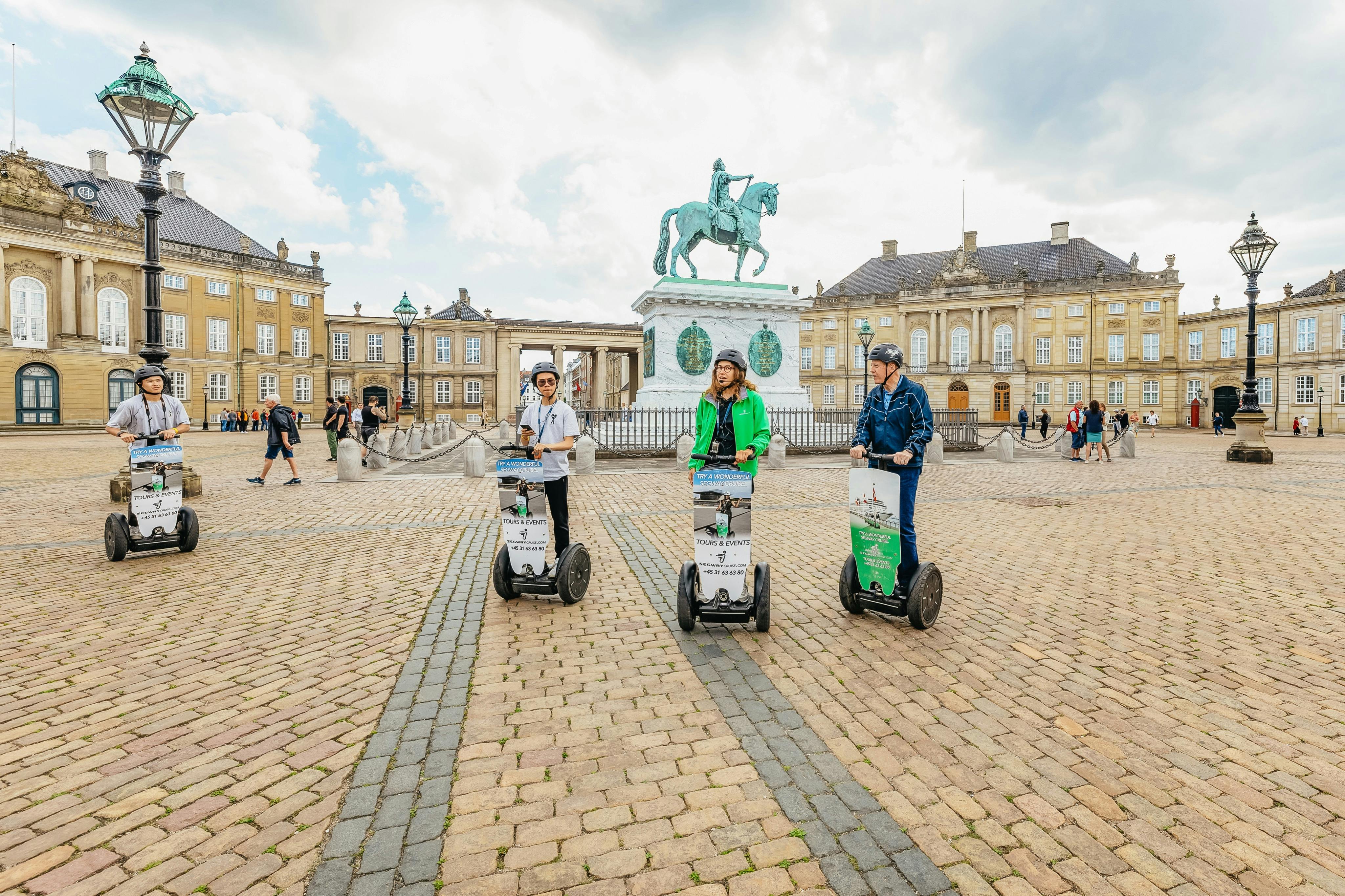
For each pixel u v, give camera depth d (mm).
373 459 16141
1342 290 43312
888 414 4555
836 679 3764
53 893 2127
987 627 4598
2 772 2834
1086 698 3514
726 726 3236
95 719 3305
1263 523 8430
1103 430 17344
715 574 4414
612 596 5359
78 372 40688
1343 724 3236
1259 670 3873
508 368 64125
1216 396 50312
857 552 4691
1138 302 52188
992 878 2205
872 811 2564
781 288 19938
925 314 57938
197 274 46969
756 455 4480
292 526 8273
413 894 2127
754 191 20031
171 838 2406
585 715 3348
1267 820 2502
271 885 2180
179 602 5160
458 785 2736
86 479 13258
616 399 87500
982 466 16344
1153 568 6160
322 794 2689
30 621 4711
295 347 53312
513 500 5027
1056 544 7219
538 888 2168
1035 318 55062
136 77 8773
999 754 2973
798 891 2154
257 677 3807
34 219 39156
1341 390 43375
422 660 4043
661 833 2445
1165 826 2471
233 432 41281
